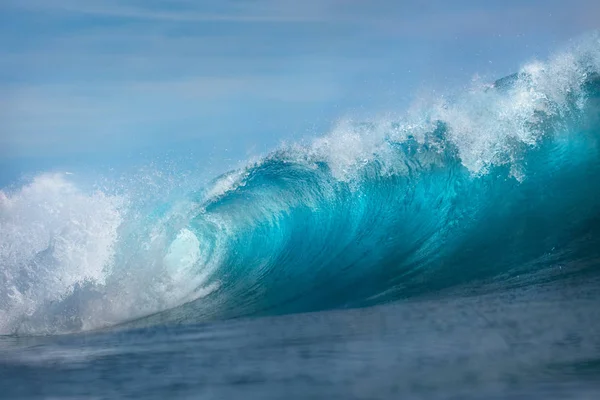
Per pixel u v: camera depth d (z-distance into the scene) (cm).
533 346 1424
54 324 2981
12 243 3334
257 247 3547
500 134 3338
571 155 3189
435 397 1085
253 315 2753
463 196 3284
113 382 1409
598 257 2627
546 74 3406
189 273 3294
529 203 3077
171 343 1977
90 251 3156
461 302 2284
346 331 1875
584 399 1009
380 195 3503
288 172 3781
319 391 1187
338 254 3356
